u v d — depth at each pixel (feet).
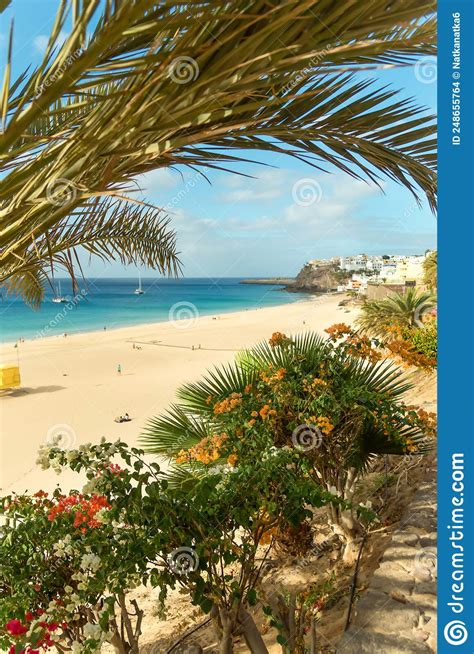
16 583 7.49
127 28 2.94
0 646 7.25
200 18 3.05
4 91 3.35
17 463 30.12
